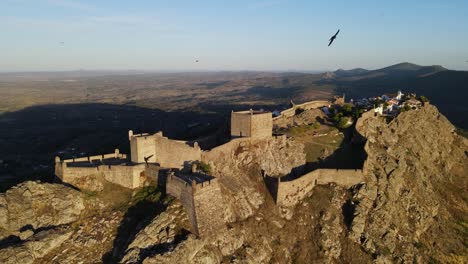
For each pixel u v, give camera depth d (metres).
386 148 105.25
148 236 61.38
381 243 77.19
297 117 120.38
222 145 85.44
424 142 117.19
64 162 80.06
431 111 136.25
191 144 93.19
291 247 74.38
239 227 71.19
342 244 76.38
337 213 82.38
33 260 58.09
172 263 57.22
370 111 117.56
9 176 129.38
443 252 82.31
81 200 71.50
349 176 88.75
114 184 77.19
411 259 76.25
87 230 65.94
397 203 88.44
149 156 83.75
